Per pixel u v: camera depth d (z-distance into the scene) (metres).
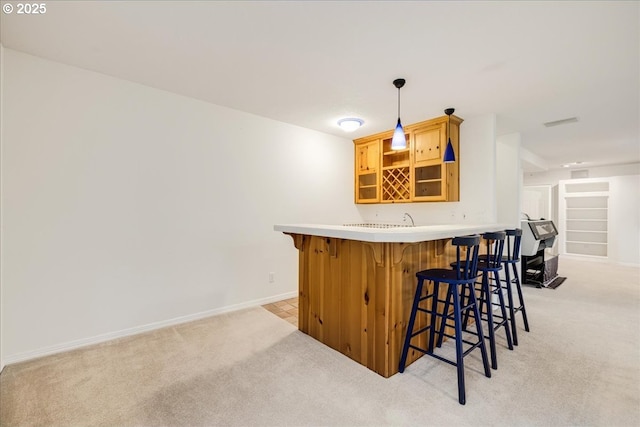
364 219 5.14
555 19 1.85
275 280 3.91
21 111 2.30
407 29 1.97
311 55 2.30
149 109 2.90
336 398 1.87
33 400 1.84
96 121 2.62
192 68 2.54
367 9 1.77
